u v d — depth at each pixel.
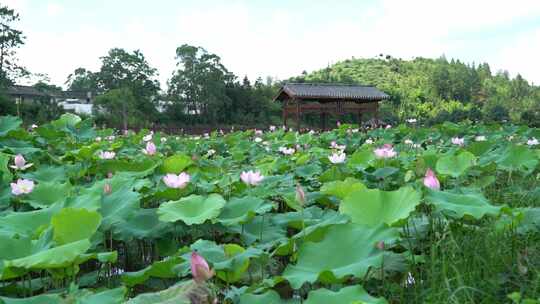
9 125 8.10
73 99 82.38
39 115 37.31
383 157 6.11
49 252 2.47
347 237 2.68
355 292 2.15
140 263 4.10
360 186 3.91
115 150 8.99
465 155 4.99
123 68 79.81
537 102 90.31
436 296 2.69
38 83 77.12
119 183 4.12
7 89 59.03
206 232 3.87
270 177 5.68
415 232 3.55
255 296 2.43
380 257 2.41
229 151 10.99
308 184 6.29
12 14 59.91
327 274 2.34
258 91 78.62
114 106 55.28
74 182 5.91
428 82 100.62
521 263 2.92
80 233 2.83
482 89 101.69
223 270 2.75
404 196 3.11
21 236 3.01
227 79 76.56
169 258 2.83
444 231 3.40
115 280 3.38
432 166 5.84
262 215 3.95
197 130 41.94
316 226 3.18
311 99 43.16
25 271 2.62
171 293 2.00
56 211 3.50
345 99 43.22
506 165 5.69
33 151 6.99
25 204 4.47
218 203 3.57
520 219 3.24
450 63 117.56
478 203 3.22
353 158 6.57
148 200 4.71
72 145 8.86
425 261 3.19
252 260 3.23
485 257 3.21
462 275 2.92
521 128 13.93
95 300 2.22
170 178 4.41
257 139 12.36
